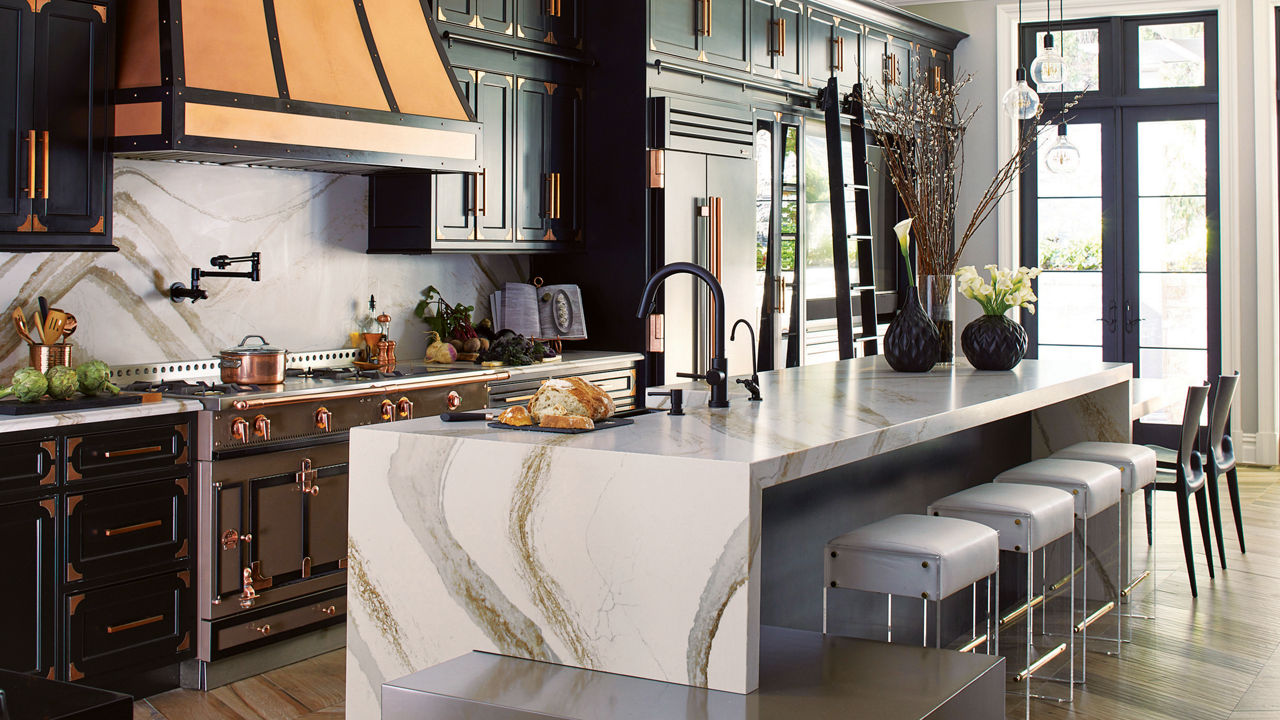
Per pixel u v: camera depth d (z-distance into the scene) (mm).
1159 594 4871
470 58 5145
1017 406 3492
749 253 6324
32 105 3615
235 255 4691
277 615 3988
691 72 5836
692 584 2211
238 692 3801
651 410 3045
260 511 3910
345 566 4227
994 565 2969
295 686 3861
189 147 3801
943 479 4223
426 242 5004
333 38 4414
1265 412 7723
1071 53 8117
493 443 2465
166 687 3809
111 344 4281
